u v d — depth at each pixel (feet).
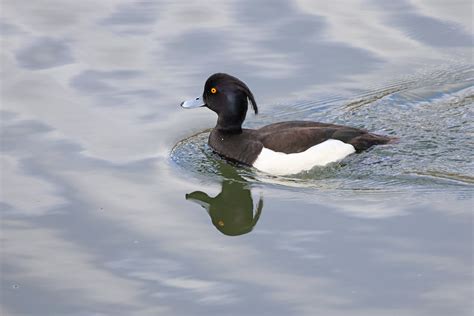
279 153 42.96
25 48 53.83
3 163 42.91
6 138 45.09
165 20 57.31
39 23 56.95
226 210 39.50
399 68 51.78
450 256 34.27
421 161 42.65
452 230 36.22
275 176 42.73
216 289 33.01
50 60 52.65
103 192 40.75
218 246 36.32
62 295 32.81
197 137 46.62
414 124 46.52
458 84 50.01
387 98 49.01
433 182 40.55
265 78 51.01
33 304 32.24
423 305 31.40
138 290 33.09
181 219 38.65
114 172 42.65
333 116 47.65
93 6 59.47
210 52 53.42
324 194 40.37
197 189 41.50
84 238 36.83
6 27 56.24
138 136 46.06
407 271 33.45
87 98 49.19
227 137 44.78
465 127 45.98
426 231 36.29
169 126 47.26
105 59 52.85
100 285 33.45
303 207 39.32
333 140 42.98
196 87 49.96
